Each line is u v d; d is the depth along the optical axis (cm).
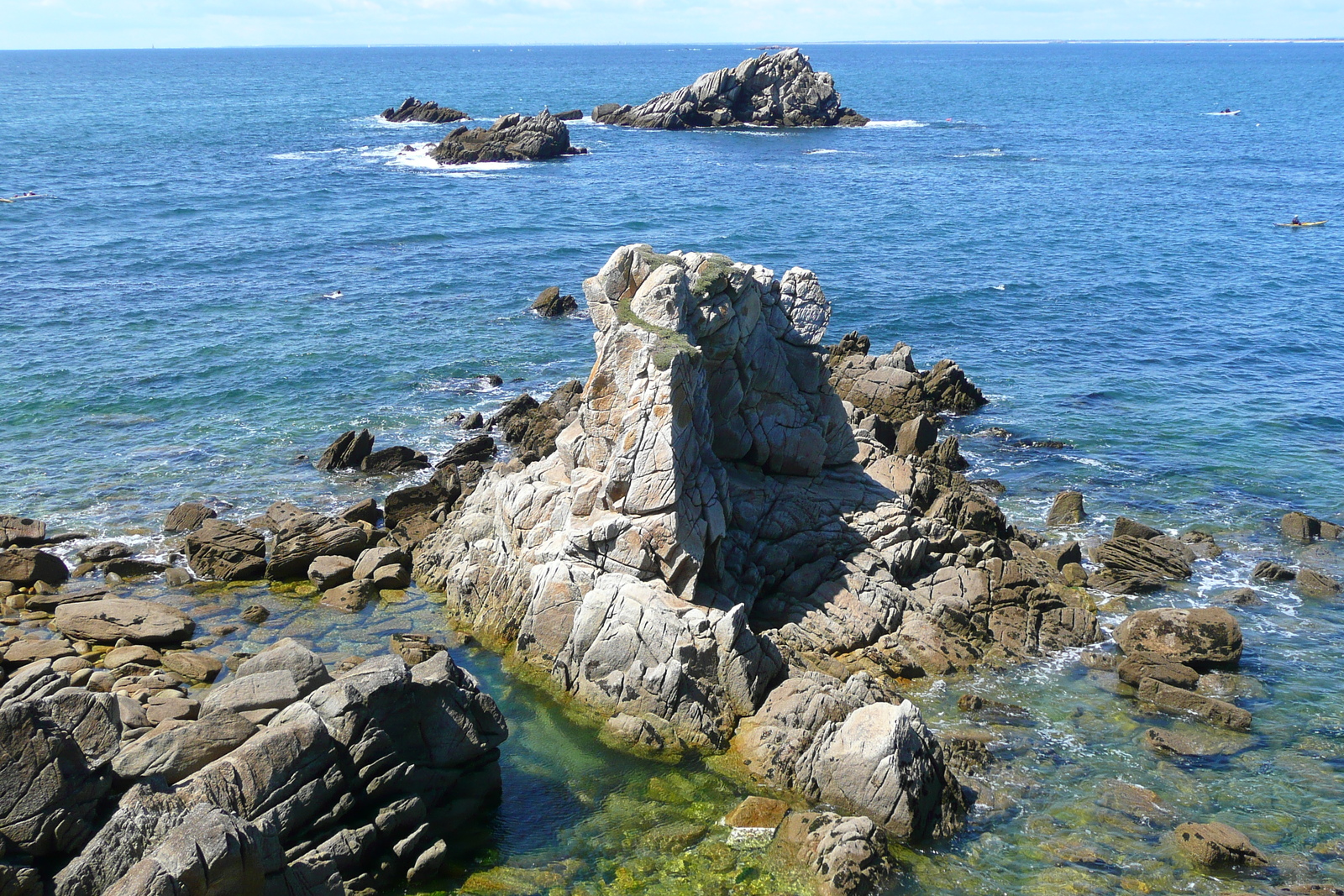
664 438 2706
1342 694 2716
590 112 19800
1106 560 3394
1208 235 8588
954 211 9662
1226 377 5288
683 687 2473
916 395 4791
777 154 13712
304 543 3341
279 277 7031
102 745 1828
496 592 2962
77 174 11212
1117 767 2414
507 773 2344
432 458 4253
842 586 3005
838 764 2230
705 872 2023
